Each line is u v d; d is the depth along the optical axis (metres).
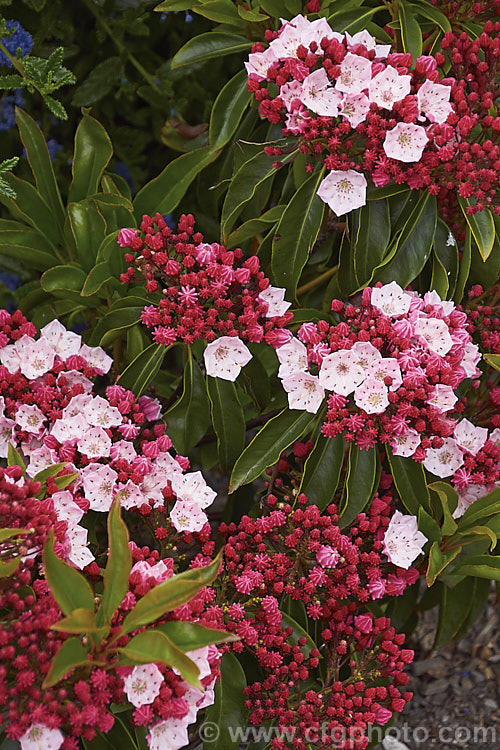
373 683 1.01
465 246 1.02
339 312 1.01
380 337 0.97
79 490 0.99
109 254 1.02
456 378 0.98
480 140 1.01
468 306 1.05
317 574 0.98
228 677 0.98
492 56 1.01
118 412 1.00
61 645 0.88
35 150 1.06
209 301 1.01
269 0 1.03
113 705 0.93
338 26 1.03
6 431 1.00
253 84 1.00
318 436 1.00
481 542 1.04
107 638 0.88
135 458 0.98
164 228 1.01
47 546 0.86
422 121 0.99
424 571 1.03
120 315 1.02
